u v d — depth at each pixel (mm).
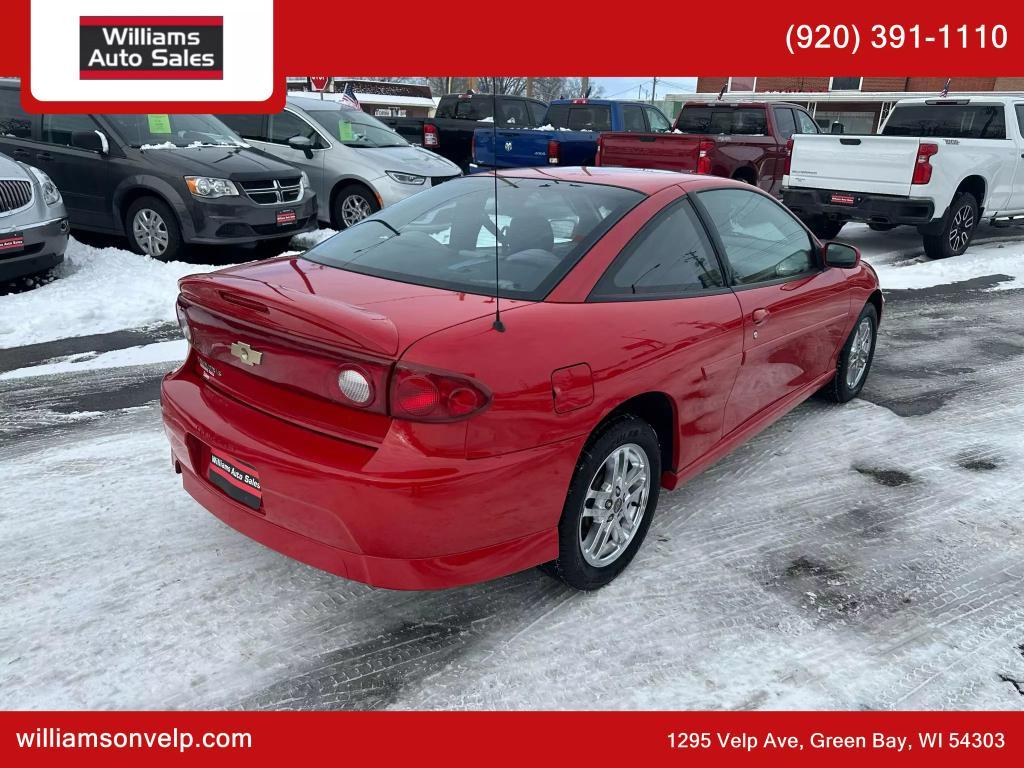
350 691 2486
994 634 2869
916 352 6281
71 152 8289
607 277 2900
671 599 2994
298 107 10281
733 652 2721
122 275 7254
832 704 2510
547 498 2602
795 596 3047
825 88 31047
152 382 4949
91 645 2613
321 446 2420
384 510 2309
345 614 2830
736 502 3770
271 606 2852
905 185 9398
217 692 2457
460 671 2586
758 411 3855
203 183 7832
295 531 2514
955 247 10273
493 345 2420
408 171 10016
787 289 3861
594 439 2764
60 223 6930
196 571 3020
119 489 3592
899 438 4586
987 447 4504
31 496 3498
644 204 3211
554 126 14734
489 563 2545
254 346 2588
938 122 11414
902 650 2766
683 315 3098
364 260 3098
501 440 2414
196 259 8320
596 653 2689
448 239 3139
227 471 2691
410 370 2277
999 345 6527
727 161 11242
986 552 3410
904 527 3594
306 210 8758
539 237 3039
